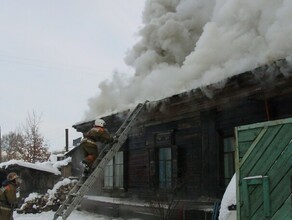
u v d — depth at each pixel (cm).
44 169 2320
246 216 479
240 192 493
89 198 1545
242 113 877
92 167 934
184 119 1073
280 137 456
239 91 836
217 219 779
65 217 825
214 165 945
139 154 1273
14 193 904
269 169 461
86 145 954
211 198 943
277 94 779
